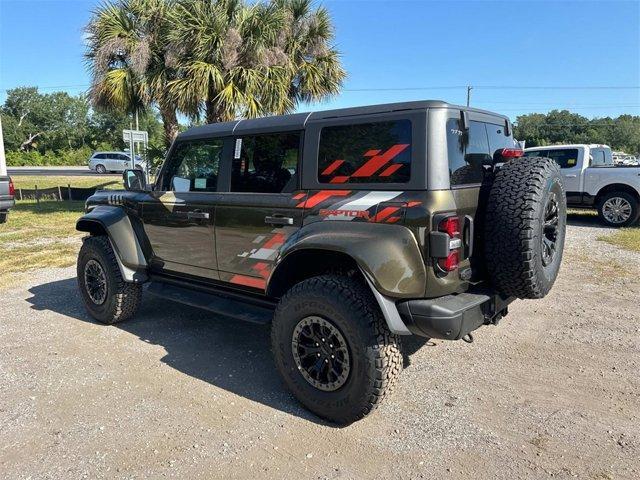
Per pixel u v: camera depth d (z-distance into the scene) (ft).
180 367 12.52
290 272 11.02
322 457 8.76
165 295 13.89
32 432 9.62
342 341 9.41
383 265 8.81
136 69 36.73
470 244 9.25
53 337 14.62
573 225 35.22
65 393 11.16
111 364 12.70
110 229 14.83
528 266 9.14
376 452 8.86
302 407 10.49
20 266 24.08
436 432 9.45
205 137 12.72
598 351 13.15
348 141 9.91
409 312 9.02
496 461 8.52
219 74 34.91
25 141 212.23
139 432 9.58
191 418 10.09
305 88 42.47
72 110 217.56
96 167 115.24
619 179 33.73
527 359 12.71
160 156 42.37
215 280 13.00
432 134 8.91
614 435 9.24
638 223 35.32
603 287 19.12
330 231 9.62
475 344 13.73
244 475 8.29
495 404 10.46
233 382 11.69
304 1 41.06
